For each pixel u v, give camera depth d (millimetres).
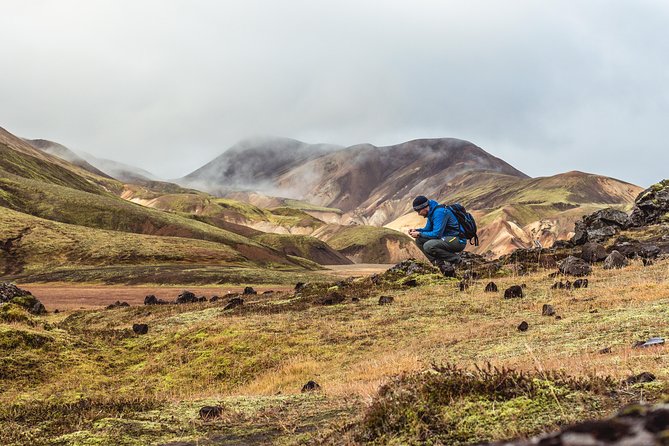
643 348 9672
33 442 6781
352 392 9531
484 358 13016
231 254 163250
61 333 22281
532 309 20094
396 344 18609
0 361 17922
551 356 11117
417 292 27328
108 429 7191
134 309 34438
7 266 130125
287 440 5977
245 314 26391
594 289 22141
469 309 21844
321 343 20438
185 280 107688
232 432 6875
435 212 16672
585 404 4695
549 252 35125
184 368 20188
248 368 19359
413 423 4664
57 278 111438
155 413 8508
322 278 126500
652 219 37688
